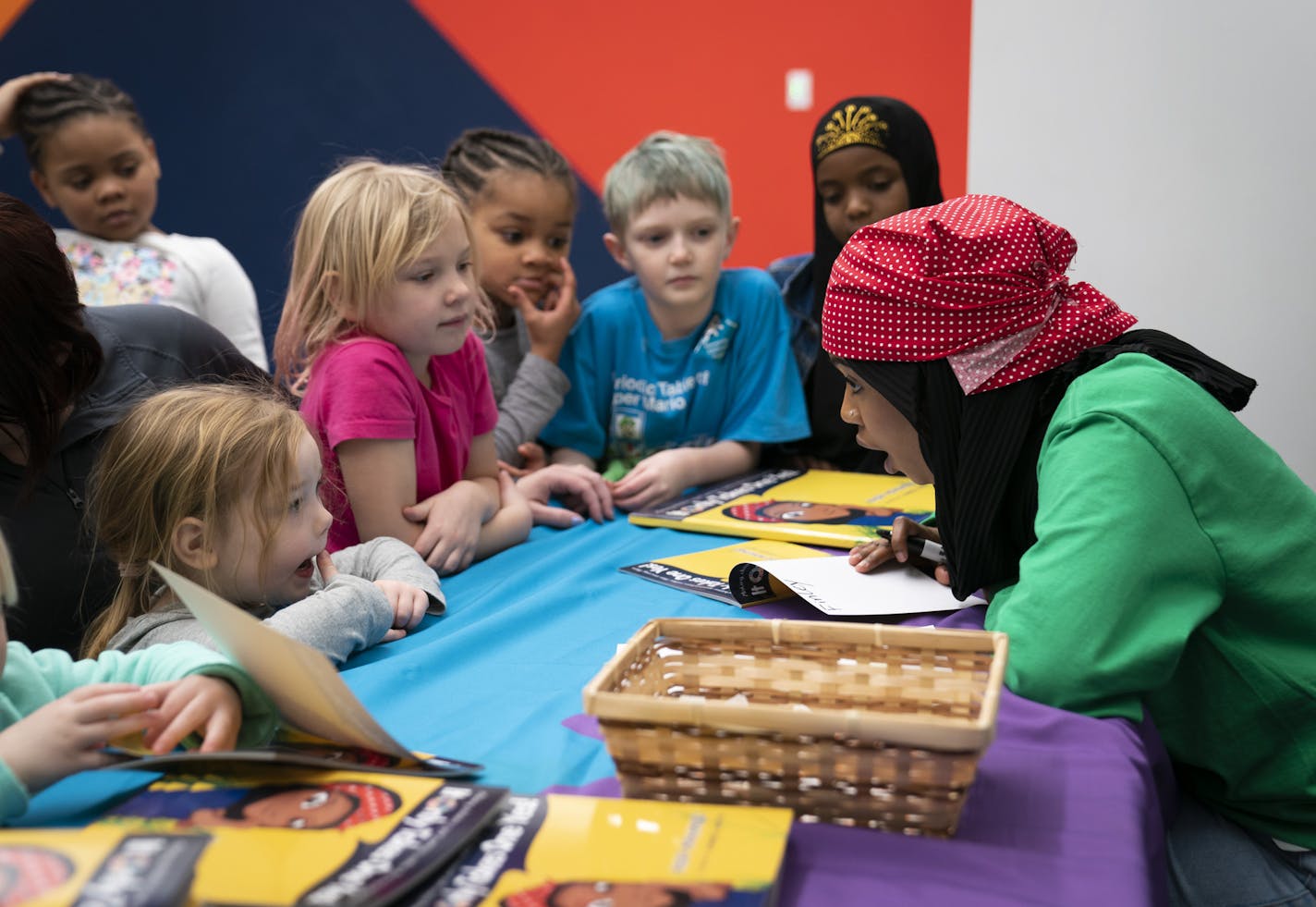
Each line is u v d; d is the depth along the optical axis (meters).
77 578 1.21
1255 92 1.99
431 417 1.57
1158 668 0.94
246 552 1.09
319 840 0.66
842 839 0.72
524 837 0.67
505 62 3.73
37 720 0.76
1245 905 1.03
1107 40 2.06
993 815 0.76
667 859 0.64
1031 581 0.97
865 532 1.47
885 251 1.10
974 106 2.17
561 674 1.06
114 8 3.78
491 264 2.03
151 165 2.60
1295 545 1.02
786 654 0.87
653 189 1.85
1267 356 2.07
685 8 3.57
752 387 1.95
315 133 3.84
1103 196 2.12
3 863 0.59
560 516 1.68
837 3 3.46
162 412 1.11
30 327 1.10
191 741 0.82
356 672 1.06
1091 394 1.04
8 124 2.53
